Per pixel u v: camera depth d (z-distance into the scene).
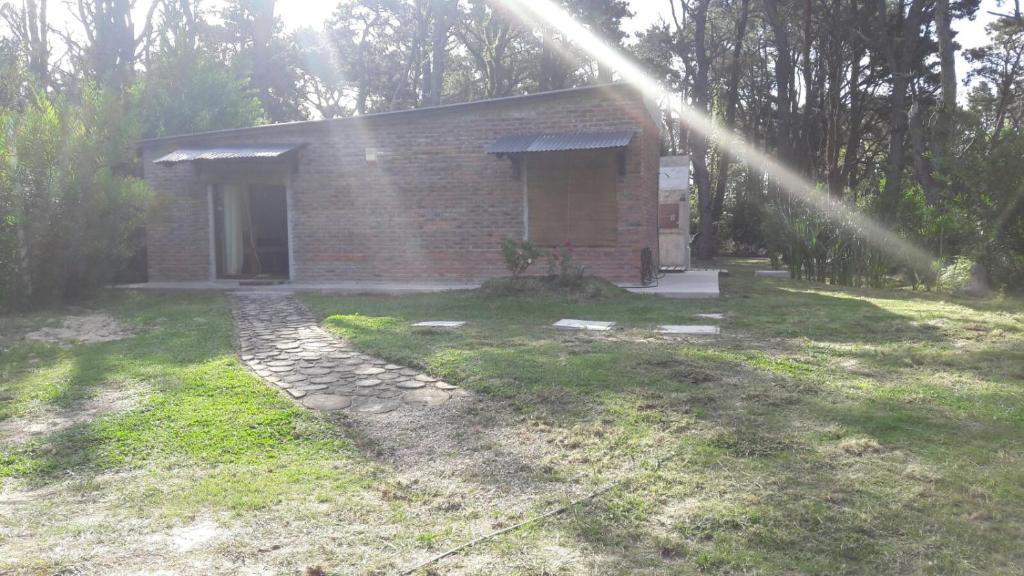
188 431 4.45
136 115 13.21
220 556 2.87
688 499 3.31
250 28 37.50
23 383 5.91
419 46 37.53
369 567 2.75
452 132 12.96
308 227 13.90
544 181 12.53
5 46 22.28
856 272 14.60
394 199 13.38
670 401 4.85
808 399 4.89
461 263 13.12
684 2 30.11
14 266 10.97
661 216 17.98
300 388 5.56
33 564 2.80
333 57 42.81
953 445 3.93
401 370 6.11
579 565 2.74
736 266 22.08
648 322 8.55
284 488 3.56
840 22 28.41
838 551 2.79
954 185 13.85
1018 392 5.07
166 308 10.88
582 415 4.64
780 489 3.38
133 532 3.10
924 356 6.36
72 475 3.82
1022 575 2.58
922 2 26.47
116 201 11.84
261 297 12.12
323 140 13.71
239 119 18.94
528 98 12.43
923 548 2.79
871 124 37.47
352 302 11.04
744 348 6.77
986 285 12.80
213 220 14.64
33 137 11.03
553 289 10.77
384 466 3.89
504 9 33.66
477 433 4.40
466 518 3.21
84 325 9.46
